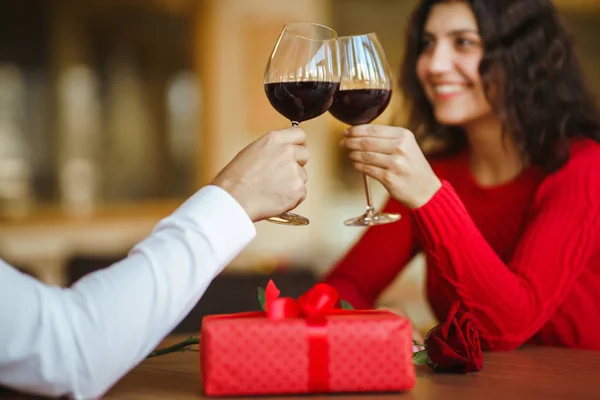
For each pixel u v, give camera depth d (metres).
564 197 1.55
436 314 1.88
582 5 8.37
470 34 1.64
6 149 9.18
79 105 9.50
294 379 1.01
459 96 1.68
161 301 0.97
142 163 10.04
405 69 1.93
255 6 6.55
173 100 10.05
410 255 1.99
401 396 1.02
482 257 1.36
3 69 9.13
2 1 8.97
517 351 1.41
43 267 6.53
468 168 1.85
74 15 9.26
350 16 8.67
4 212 7.85
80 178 9.42
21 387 0.95
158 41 9.86
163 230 1.03
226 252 1.01
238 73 6.56
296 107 1.26
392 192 1.33
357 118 1.46
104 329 0.94
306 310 1.06
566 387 1.09
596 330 1.64
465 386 1.09
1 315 0.91
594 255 1.65
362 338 1.02
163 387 1.10
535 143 1.67
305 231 6.63
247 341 1.01
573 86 1.74
